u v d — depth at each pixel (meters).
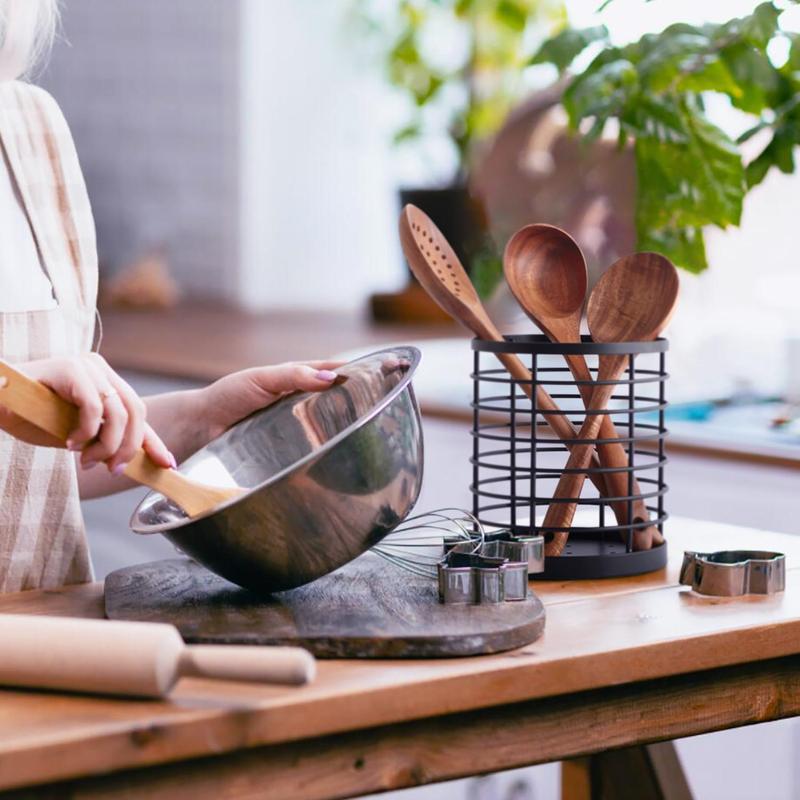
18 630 0.90
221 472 1.27
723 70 1.53
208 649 0.86
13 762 0.78
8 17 1.27
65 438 1.03
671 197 1.55
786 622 1.08
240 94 4.26
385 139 4.21
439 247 1.31
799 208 2.70
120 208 4.61
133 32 4.49
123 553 2.86
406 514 1.12
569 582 1.22
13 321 1.49
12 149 1.53
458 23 3.30
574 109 1.57
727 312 2.79
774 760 1.93
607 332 1.26
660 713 1.05
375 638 0.97
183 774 0.85
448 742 0.95
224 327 3.55
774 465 1.82
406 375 1.12
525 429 2.24
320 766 0.90
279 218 4.37
